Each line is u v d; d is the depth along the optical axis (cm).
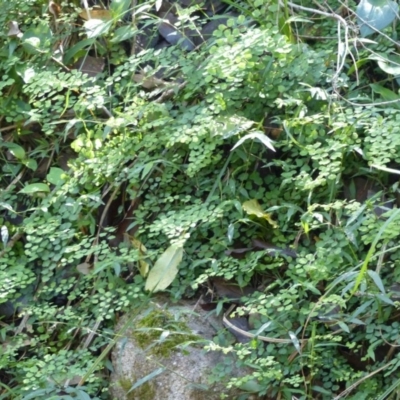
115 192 130
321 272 109
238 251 119
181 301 121
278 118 123
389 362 104
